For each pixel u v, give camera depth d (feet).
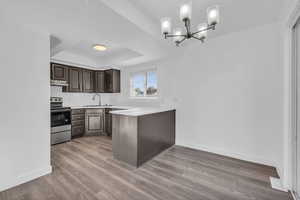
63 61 12.12
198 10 6.26
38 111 6.41
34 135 6.29
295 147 5.30
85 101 15.03
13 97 5.67
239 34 8.11
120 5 5.32
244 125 8.08
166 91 11.64
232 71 8.41
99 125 13.99
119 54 12.94
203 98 9.62
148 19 6.79
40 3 4.71
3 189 5.46
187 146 10.50
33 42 6.21
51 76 11.55
